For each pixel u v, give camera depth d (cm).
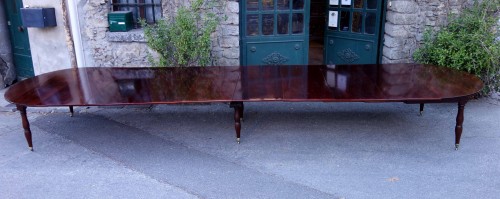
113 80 454
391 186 345
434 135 438
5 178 368
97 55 551
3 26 631
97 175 371
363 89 409
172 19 530
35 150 420
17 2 605
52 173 375
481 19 504
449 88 400
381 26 559
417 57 531
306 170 372
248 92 409
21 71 650
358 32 584
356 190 340
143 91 416
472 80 425
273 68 497
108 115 509
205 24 511
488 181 349
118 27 541
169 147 421
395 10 528
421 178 356
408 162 382
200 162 390
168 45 508
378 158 391
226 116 500
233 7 525
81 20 537
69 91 415
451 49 506
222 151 411
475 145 411
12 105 550
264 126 468
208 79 455
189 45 498
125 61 550
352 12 583
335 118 488
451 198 327
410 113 499
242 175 366
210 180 360
